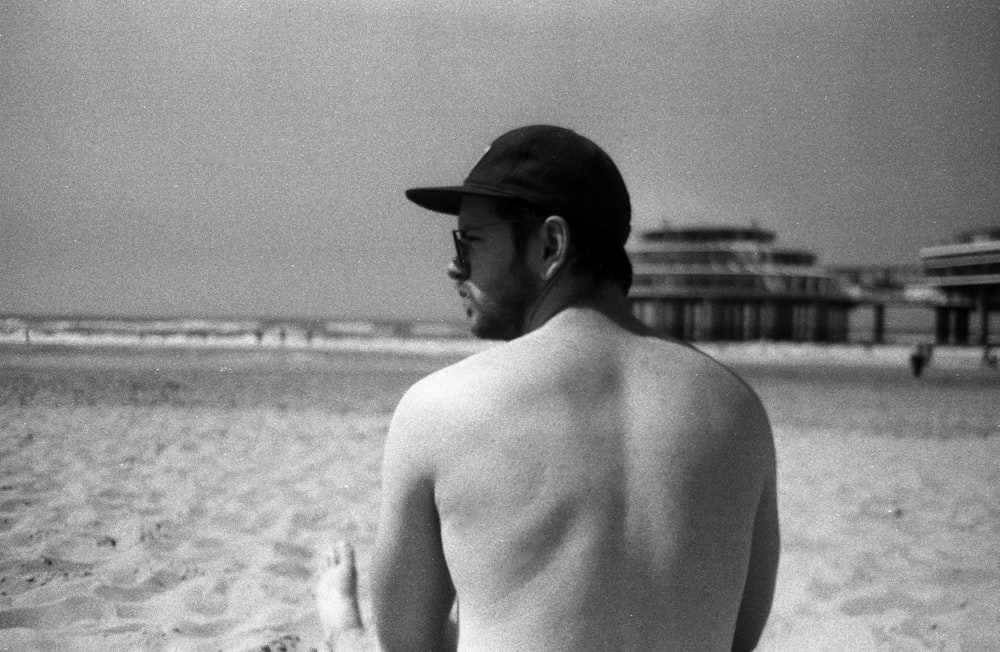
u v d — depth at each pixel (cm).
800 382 2981
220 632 313
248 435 950
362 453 825
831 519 576
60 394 1446
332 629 132
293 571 399
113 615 327
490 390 105
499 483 101
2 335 5212
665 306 7794
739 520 108
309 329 9069
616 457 103
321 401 1506
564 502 100
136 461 719
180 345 5059
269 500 570
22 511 494
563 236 113
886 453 978
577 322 112
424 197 125
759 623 126
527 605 99
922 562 454
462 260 121
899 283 8469
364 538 471
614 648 98
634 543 100
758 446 112
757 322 7962
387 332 9188
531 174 113
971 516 589
